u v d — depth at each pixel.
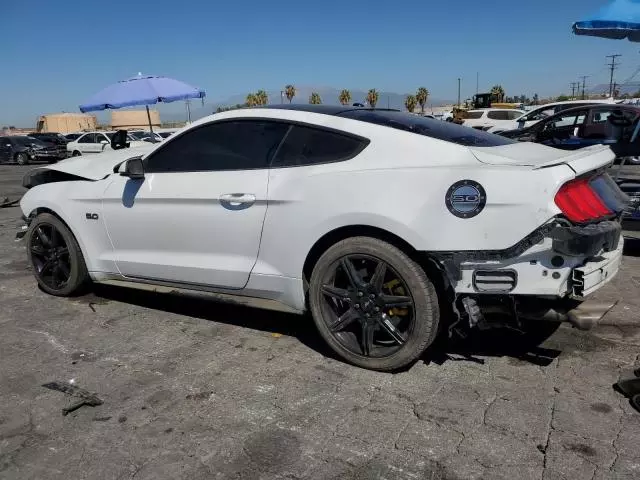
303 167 3.47
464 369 3.36
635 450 2.53
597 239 2.90
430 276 3.18
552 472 2.40
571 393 3.05
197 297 4.04
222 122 3.85
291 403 3.03
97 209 4.38
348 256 3.29
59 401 3.11
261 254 3.63
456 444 2.62
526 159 3.16
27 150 27.72
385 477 2.41
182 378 3.35
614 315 4.15
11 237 7.81
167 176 3.99
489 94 33.78
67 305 4.72
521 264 2.94
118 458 2.59
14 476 2.48
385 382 3.23
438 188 3.02
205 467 2.51
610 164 3.46
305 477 2.42
